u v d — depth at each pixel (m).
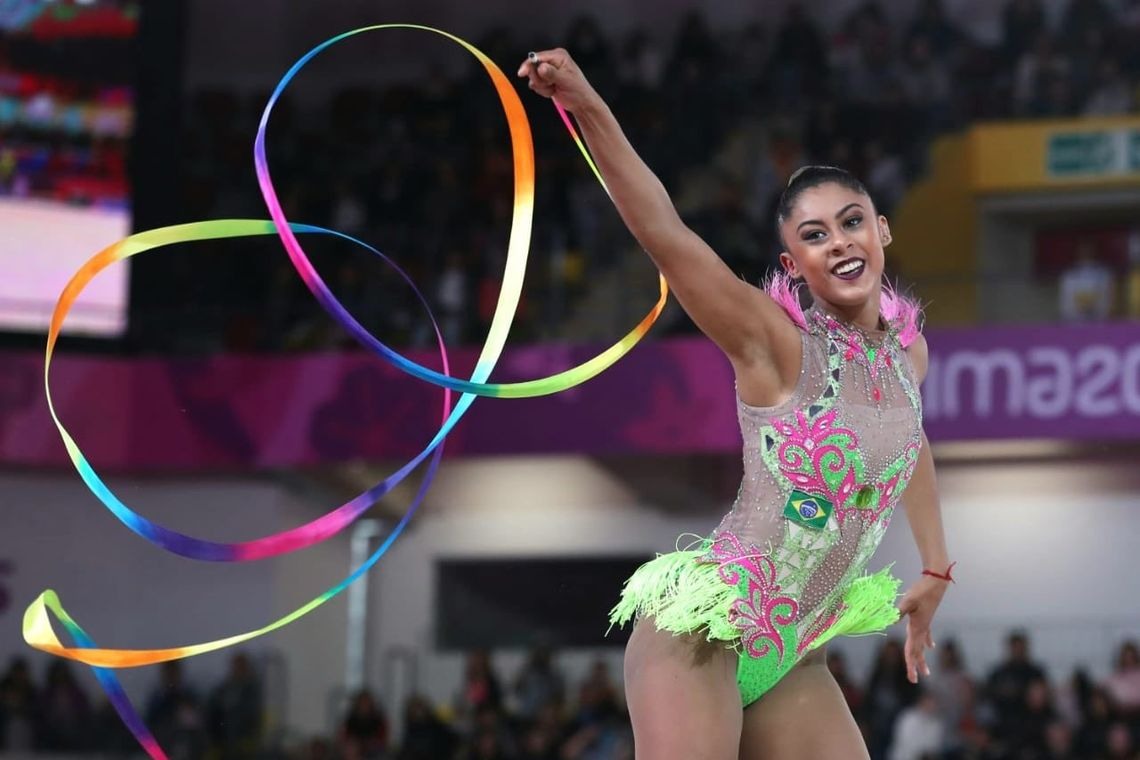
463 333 47.59
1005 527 45.47
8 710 42.75
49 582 46.25
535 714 41.59
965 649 43.47
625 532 48.44
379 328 48.34
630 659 11.89
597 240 49.72
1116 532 44.47
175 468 46.56
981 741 37.53
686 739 11.40
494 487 48.97
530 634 48.47
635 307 46.97
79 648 10.98
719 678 11.66
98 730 43.56
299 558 48.12
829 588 12.21
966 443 42.78
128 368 46.56
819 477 11.68
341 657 48.53
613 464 47.53
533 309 47.78
